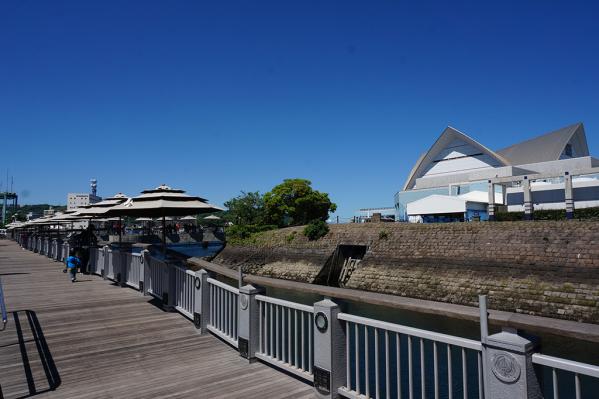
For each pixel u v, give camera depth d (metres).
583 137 59.84
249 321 5.33
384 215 56.22
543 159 55.41
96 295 10.61
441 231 28.52
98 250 15.58
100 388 4.52
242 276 5.41
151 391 4.41
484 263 24.73
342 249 35.75
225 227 53.00
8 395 4.34
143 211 10.54
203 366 5.18
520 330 2.57
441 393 9.23
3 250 33.81
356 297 3.50
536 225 24.00
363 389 9.08
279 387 4.45
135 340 6.41
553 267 21.81
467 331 12.80
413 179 59.03
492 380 2.54
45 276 15.10
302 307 4.50
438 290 25.80
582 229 22.05
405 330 3.36
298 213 51.34
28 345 6.20
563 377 10.12
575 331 2.17
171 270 8.59
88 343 6.27
